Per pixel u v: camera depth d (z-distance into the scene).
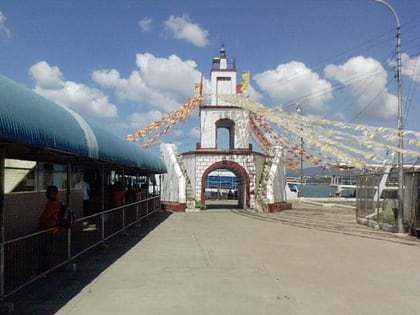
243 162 34.22
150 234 17.97
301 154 30.48
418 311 7.42
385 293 8.62
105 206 20.19
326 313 7.23
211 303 7.76
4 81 6.23
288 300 8.00
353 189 55.97
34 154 10.96
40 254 9.03
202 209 32.97
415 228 17.72
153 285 9.07
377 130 17.19
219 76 35.94
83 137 9.83
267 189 33.00
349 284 9.36
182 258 12.34
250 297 8.18
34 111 6.96
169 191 34.31
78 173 18.83
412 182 18.44
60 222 9.84
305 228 21.11
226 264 11.49
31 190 14.13
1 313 6.98
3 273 7.23
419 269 11.16
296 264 11.61
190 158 34.59
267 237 17.44
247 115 35.38
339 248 14.65
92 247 12.94
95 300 7.90
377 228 20.94
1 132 5.74
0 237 7.50
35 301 7.80
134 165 17.47
